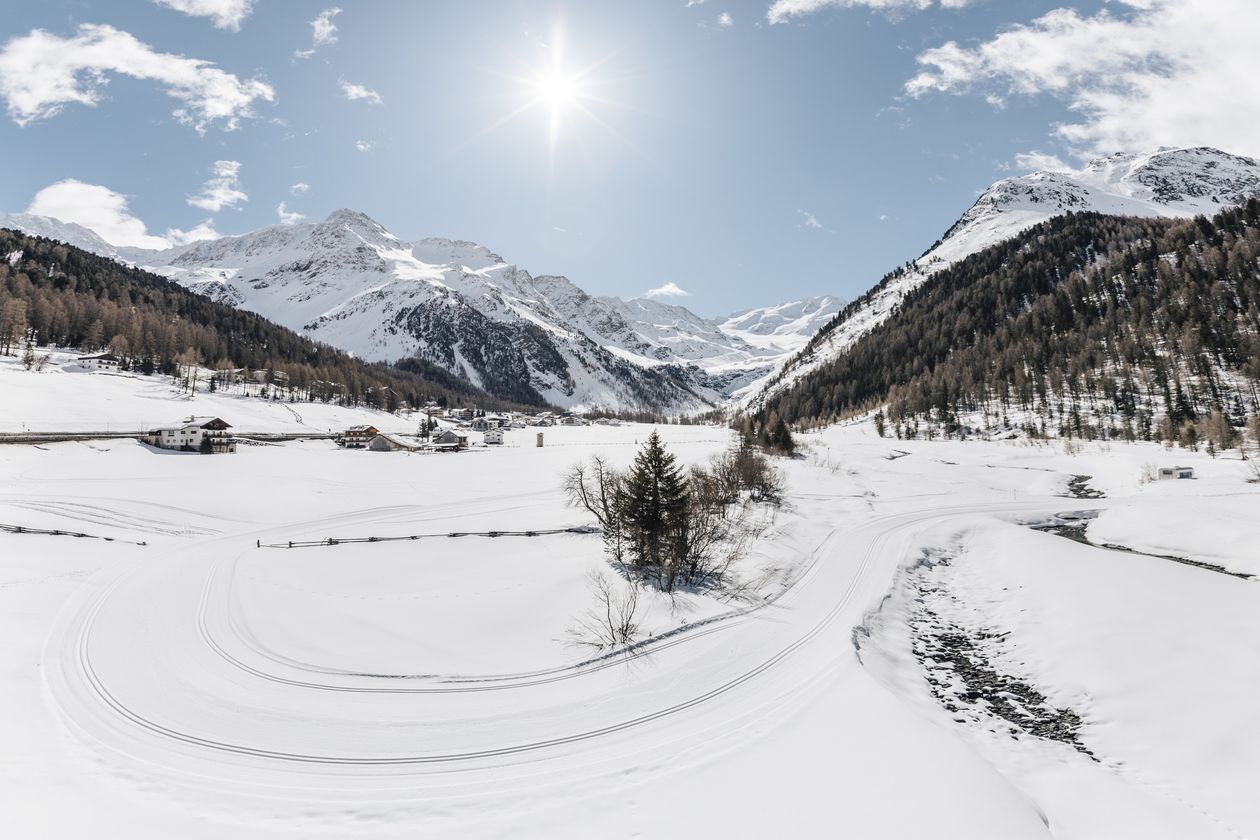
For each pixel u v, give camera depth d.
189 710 28.59
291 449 129.75
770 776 24.20
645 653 36.78
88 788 21.83
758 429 142.38
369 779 23.84
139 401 148.88
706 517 55.53
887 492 93.88
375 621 40.78
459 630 39.72
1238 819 22.20
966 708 32.97
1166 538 62.44
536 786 23.56
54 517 63.25
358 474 102.19
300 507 77.31
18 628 35.59
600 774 24.41
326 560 55.50
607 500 67.00
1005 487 98.94
